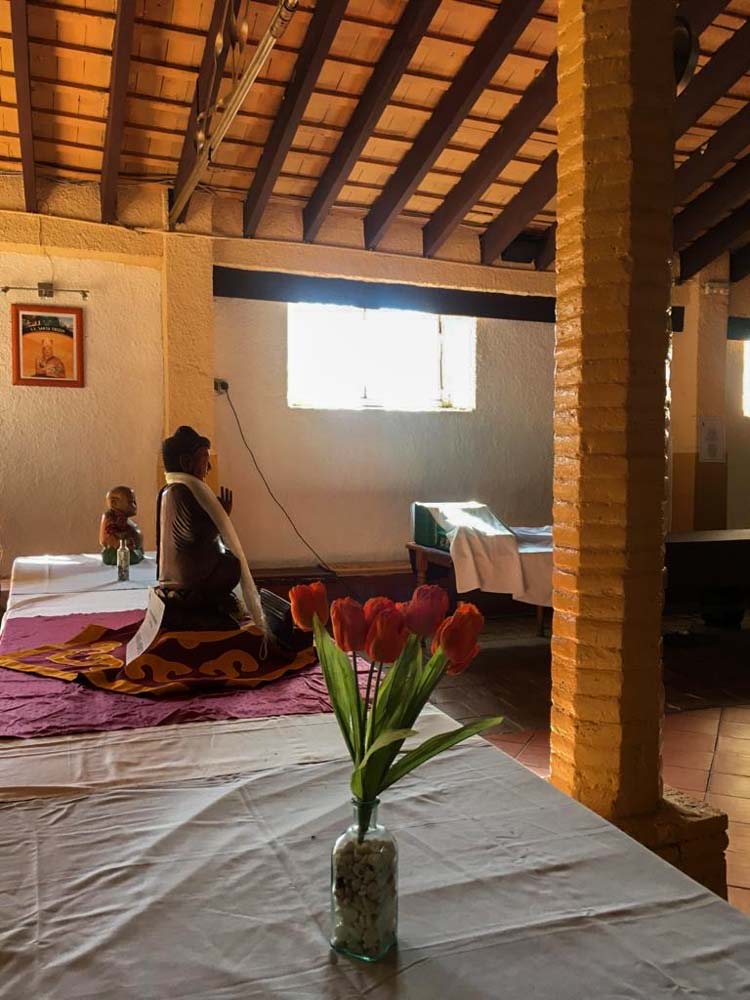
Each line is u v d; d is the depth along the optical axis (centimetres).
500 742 384
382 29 448
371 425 671
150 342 597
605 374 192
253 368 635
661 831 196
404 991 87
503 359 711
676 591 593
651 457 194
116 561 414
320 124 516
